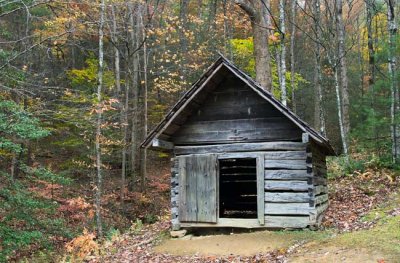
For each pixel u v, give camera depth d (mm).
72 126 21391
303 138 9617
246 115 10852
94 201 18562
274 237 9672
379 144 17969
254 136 10711
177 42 25625
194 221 10844
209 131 11086
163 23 25438
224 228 10844
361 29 32062
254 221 10422
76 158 22250
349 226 9883
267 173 10469
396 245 7652
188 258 9070
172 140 11398
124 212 19234
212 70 10273
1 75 12461
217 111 11094
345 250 7812
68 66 24484
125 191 20688
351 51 32562
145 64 22328
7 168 17953
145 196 20844
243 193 15523
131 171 22484
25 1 14203
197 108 11234
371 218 10305
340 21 20594
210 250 9453
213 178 10820
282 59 16422
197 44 24094
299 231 9922
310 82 29094
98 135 15414
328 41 22938
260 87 10055
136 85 22203
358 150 20766
